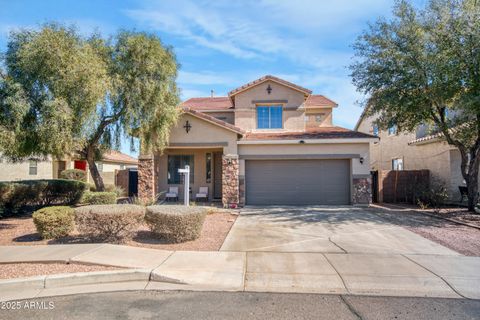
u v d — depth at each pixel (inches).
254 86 723.4
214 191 712.4
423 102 484.4
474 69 435.5
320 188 621.6
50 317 167.8
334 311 175.8
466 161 515.8
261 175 631.8
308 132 684.7
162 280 221.5
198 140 613.3
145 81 491.5
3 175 863.7
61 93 385.7
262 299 191.5
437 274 230.4
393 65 491.5
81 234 333.1
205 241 323.0
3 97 361.1
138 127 517.0
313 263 255.1
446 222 435.8
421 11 475.2
